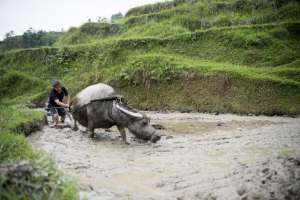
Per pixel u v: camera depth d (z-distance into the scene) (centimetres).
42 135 1319
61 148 1116
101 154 1058
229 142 1184
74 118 1435
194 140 1265
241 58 3105
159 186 745
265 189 622
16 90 3909
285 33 3394
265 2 4319
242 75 2475
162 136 1359
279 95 2253
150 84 2817
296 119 1903
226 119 1955
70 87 3466
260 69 2714
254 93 2330
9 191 496
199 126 1647
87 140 1280
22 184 515
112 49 3616
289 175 658
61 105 1509
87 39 5162
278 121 1811
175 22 4450
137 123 1226
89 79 3400
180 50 3369
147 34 4372
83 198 590
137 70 2934
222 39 3350
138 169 884
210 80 2564
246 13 4316
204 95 2511
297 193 599
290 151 911
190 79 2666
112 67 3412
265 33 3366
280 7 4200
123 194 688
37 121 1428
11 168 530
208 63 2930
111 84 3000
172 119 2000
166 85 2747
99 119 1297
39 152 774
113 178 809
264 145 1083
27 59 4509
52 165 643
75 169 876
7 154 670
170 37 3538
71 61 3997
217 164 878
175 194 684
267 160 777
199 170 835
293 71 2547
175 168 876
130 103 2781
